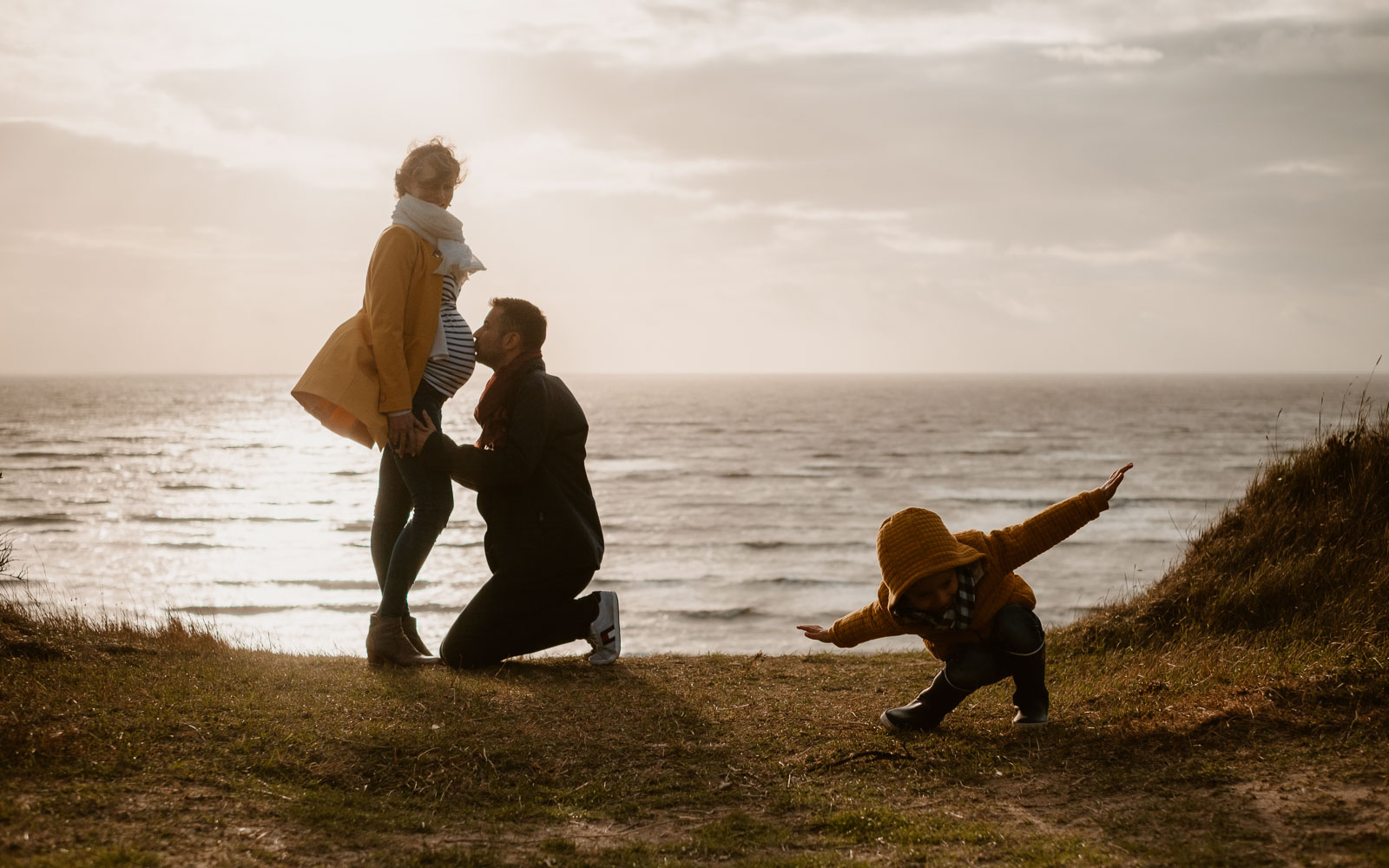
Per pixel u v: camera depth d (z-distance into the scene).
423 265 4.46
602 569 26.73
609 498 43.94
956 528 33.56
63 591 22.14
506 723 3.80
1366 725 3.31
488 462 4.56
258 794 3.01
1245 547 6.10
